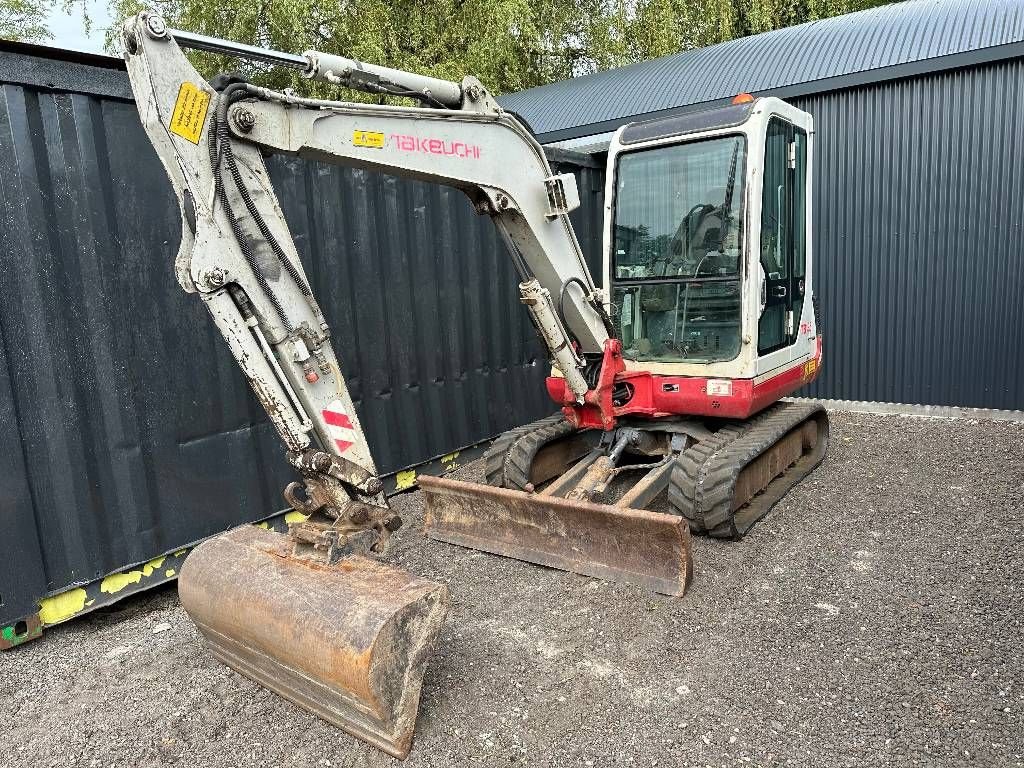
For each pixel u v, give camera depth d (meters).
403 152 3.09
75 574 3.56
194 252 2.43
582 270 4.14
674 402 4.40
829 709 2.64
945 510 4.46
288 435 2.66
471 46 12.62
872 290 7.33
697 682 2.85
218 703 2.89
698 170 4.35
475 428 5.97
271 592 2.66
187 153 2.43
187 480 4.01
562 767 2.43
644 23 13.73
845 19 8.59
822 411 5.39
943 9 7.43
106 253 3.60
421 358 5.42
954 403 7.04
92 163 3.51
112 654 3.35
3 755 2.65
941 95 6.67
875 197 7.17
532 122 9.55
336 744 2.61
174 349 3.91
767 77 7.71
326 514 2.88
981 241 6.68
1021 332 6.60
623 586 3.62
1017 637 3.05
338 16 11.76
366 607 2.46
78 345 3.51
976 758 2.36
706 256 4.35
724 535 4.00
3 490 3.27
